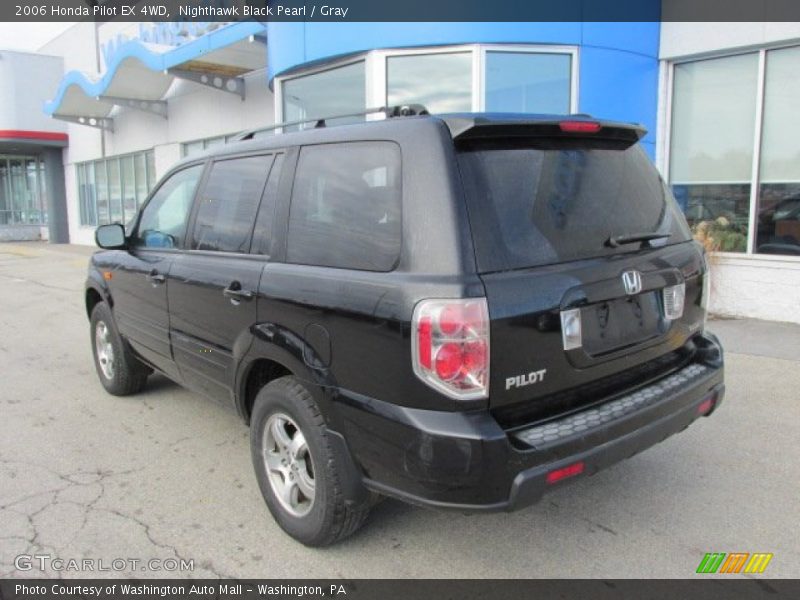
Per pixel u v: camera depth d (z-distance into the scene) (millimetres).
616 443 2674
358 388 2695
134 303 4609
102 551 3133
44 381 5910
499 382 2467
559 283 2615
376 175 2816
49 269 15273
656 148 8547
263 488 3305
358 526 3039
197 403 5211
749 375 5590
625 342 2898
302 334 2945
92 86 15867
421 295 2463
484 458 2391
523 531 3279
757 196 7828
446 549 3133
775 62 7543
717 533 3232
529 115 2836
